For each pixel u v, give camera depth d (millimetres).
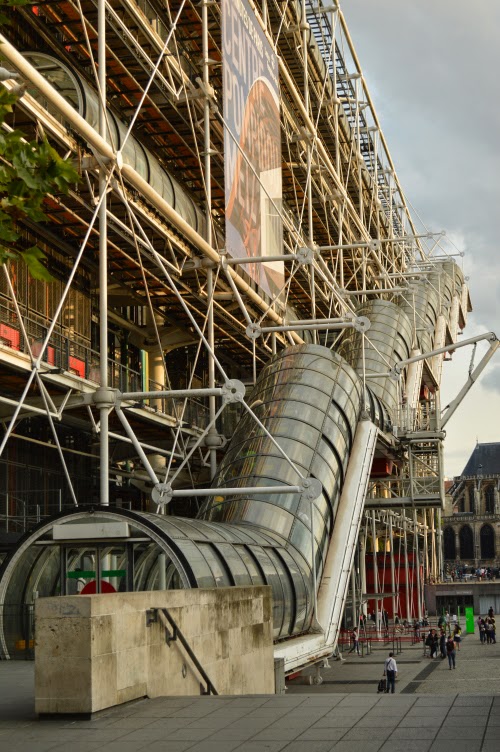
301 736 10953
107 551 22688
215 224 42812
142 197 33062
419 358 43281
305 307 65625
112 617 13047
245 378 58969
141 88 35344
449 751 9883
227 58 35094
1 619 22266
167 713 12680
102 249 28156
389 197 86875
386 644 61344
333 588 32688
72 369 34031
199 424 44750
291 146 52781
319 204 61094
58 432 39125
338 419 37562
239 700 13570
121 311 44625
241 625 18547
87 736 11305
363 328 41500
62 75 29641
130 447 43688
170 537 21875
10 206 9891
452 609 103438
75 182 9984
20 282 31750
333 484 35344
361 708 12508
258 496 32625
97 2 29984
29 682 16609
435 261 101938
